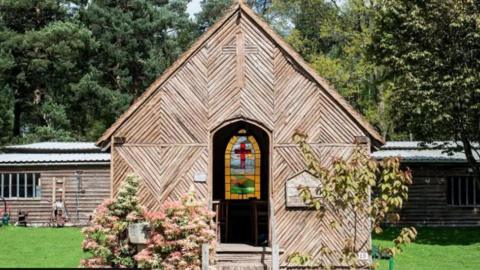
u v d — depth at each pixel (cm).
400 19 3506
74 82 6072
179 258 2009
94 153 4319
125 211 2205
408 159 4025
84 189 4131
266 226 2778
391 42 3491
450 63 3288
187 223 2052
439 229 3916
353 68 5238
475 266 2672
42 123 6281
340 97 2438
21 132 6675
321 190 1487
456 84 3203
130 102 6191
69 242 3291
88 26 6244
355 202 1455
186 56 2470
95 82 5928
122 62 6300
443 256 2936
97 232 2177
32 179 4172
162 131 2458
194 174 2438
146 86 6456
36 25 6091
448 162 4031
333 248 2369
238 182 2842
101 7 6272
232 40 2478
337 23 5309
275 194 2414
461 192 4097
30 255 2864
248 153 2853
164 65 6488
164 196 2428
